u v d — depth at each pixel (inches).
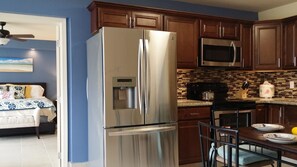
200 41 155.1
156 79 118.0
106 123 109.3
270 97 177.2
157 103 118.3
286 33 164.9
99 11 128.7
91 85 127.4
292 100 156.9
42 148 192.2
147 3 156.7
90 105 129.4
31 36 217.6
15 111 232.1
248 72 187.9
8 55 298.7
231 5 174.9
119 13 132.6
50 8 131.5
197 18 155.1
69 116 137.5
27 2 126.7
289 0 164.6
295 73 171.0
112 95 110.8
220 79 180.1
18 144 204.8
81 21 137.7
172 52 122.3
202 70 175.2
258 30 171.9
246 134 81.3
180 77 168.7
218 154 96.6
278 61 168.1
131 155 113.3
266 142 71.8
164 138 119.8
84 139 138.2
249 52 172.1
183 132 137.9
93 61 123.4
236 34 167.3
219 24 161.9
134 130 112.9
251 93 188.1
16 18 127.6
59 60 140.0
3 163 156.6
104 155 109.7
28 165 152.8
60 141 140.3
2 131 225.3
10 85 285.9
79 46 137.3
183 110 137.9
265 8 182.7
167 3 162.7
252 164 89.8
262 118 159.3
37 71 312.7
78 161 136.9
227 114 147.3
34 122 227.5
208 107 144.6
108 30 109.8
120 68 111.6
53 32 242.5
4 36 197.2
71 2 135.6
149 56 116.6
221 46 160.9
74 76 136.2
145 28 138.6
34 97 287.7
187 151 138.9
